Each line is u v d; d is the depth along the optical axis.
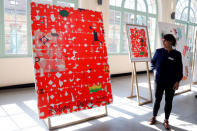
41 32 2.44
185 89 4.90
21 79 4.65
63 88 2.54
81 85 2.69
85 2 5.28
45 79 2.42
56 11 2.58
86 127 2.52
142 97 3.88
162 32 4.07
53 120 2.75
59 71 2.53
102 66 2.92
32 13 2.41
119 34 6.71
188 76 4.59
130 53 3.47
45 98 2.39
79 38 2.73
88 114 3.02
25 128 2.44
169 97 2.53
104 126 2.56
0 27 4.33
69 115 2.96
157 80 2.53
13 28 4.52
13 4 4.46
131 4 6.92
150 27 7.76
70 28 2.67
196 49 5.13
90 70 2.79
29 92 4.25
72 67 2.64
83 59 2.74
